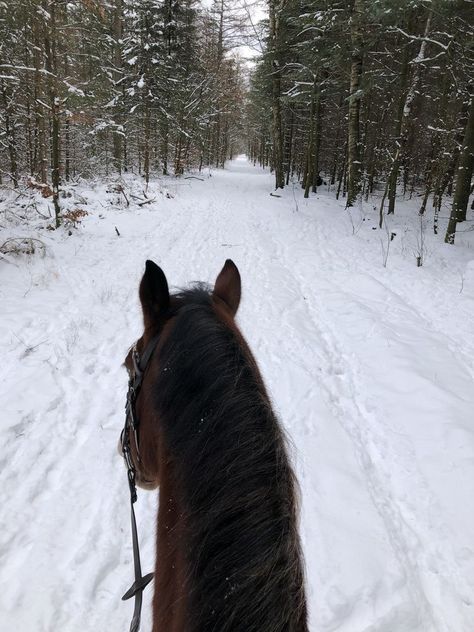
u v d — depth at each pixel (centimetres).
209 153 4059
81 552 318
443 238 1345
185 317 109
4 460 403
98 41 1712
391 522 351
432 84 1697
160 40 2603
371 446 444
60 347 623
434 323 768
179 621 76
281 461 82
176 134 2761
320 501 368
